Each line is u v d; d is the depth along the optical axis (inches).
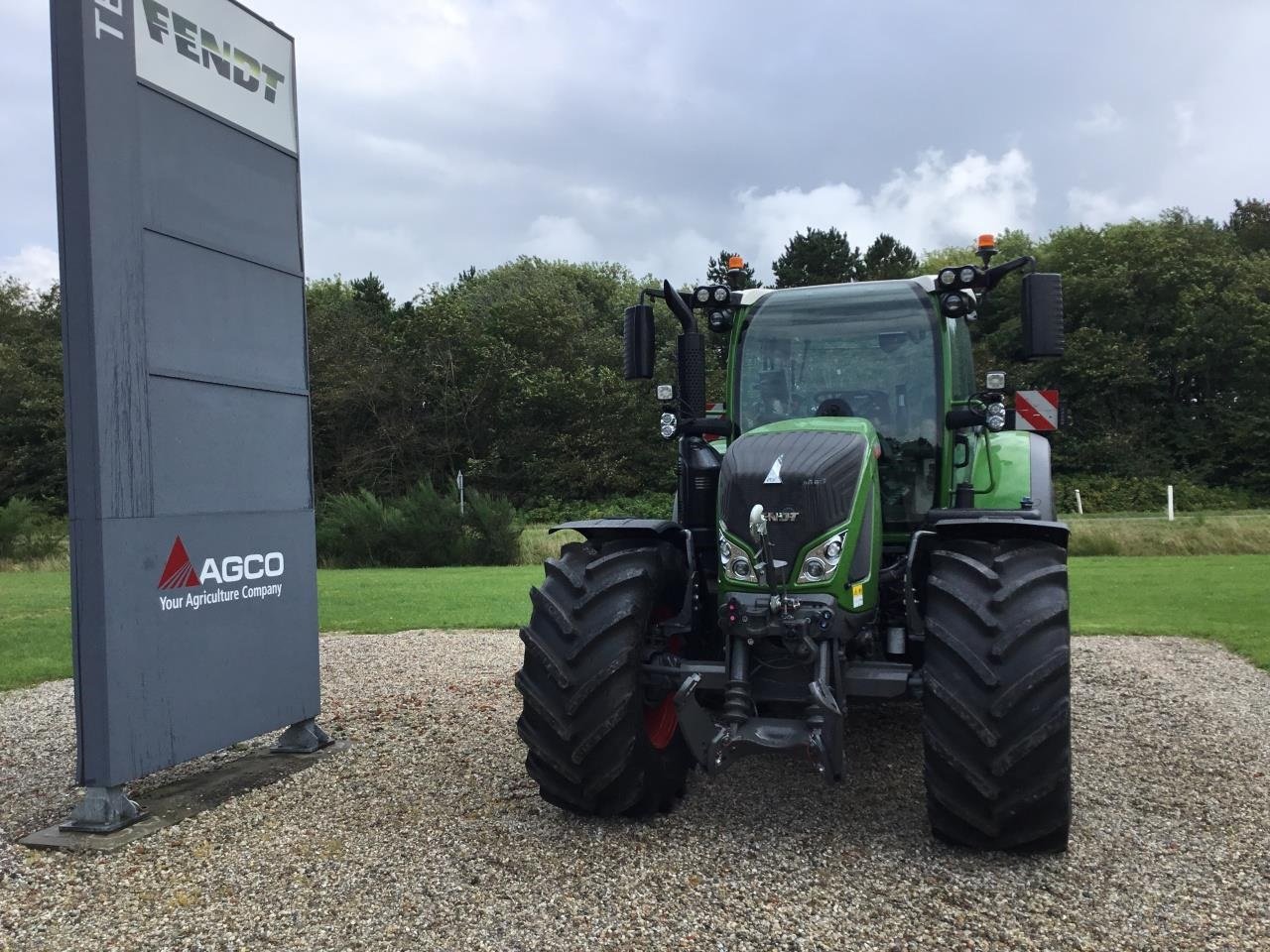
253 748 213.5
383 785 182.9
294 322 209.0
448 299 1573.6
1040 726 135.0
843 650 154.8
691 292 201.6
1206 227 1566.2
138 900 133.3
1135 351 1400.1
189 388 179.0
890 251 1660.9
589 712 150.6
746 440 162.6
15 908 131.6
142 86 170.2
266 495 198.8
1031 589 143.8
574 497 1425.9
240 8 193.8
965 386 208.8
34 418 1460.4
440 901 129.9
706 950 115.0
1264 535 610.9
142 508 167.9
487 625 392.2
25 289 1807.3
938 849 146.1
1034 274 175.9
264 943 119.7
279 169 205.3
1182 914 123.0
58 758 212.5
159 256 172.9
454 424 1470.2
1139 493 1300.4
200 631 180.1
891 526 189.5
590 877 136.9
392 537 795.4
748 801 170.2
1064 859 141.0
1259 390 1401.3
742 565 150.6
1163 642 323.3
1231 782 177.9
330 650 340.2
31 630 395.9
